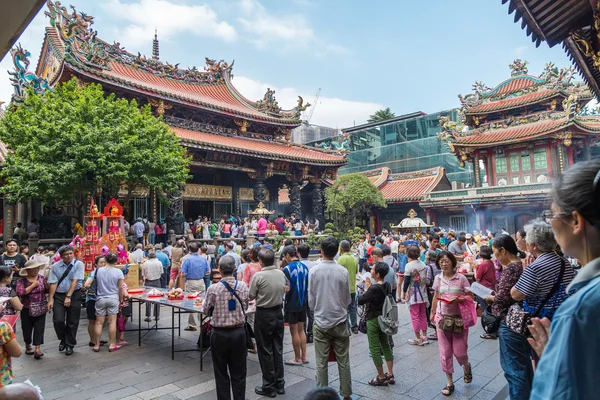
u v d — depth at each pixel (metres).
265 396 5.92
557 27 8.72
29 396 2.30
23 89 21.22
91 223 11.39
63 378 6.68
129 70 27.75
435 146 45.88
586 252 1.50
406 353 7.84
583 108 33.53
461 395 5.73
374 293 6.19
